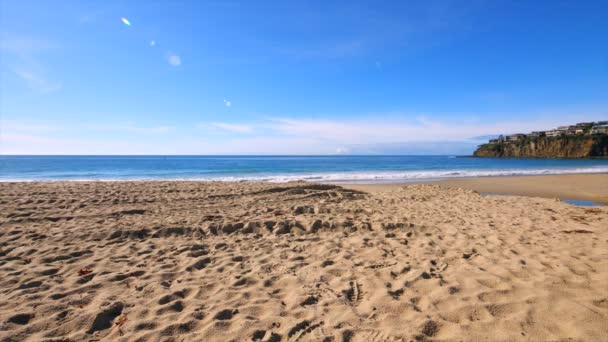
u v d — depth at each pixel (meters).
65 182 13.60
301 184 12.91
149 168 37.28
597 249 4.38
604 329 2.32
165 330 2.48
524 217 6.94
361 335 2.37
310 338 2.35
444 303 2.86
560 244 4.68
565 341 2.21
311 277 3.58
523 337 2.28
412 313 2.69
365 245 4.86
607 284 3.12
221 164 50.41
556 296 2.88
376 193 11.84
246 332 2.44
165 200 8.83
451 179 22.00
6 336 2.36
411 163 59.28
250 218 6.51
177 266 3.93
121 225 5.79
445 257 4.19
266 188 11.22
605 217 6.96
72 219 6.37
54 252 4.39
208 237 5.39
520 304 2.76
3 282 3.36
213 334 2.42
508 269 3.64
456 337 2.32
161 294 3.11
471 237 5.18
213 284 3.38
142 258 4.23
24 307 2.80
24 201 7.84
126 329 2.50
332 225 5.95
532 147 104.19
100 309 2.76
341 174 26.75
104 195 9.19
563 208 8.28
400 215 7.03
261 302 2.95
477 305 2.77
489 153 121.88
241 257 4.30
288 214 7.11
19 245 4.69
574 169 34.53
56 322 2.58
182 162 59.78
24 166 41.50
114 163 53.25
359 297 3.05
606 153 85.56
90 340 2.36
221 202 8.71
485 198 10.30
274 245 4.88
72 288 3.24
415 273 3.60
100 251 4.50
